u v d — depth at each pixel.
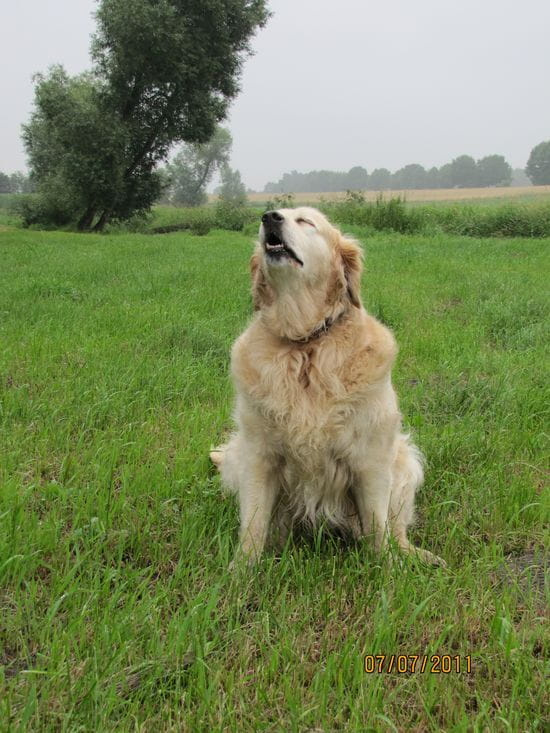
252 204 41.62
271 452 2.16
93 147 19.03
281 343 2.16
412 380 3.29
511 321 4.31
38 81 20.36
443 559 2.11
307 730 1.65
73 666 1.74
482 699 1.72
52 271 6.54
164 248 10.27
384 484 2.15
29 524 2.08
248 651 1.80
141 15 17.36
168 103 19.95
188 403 2.96
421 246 10.43
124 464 2.45
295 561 2.09
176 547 2.12
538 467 2.52
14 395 2.83
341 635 1.85
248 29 19.72
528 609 1.90
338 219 16.44
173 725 1.66
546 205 15.19
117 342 3.57
